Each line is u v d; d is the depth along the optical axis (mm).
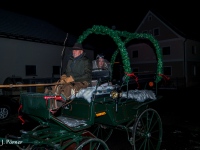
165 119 7961
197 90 19844
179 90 20047
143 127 4348
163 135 5898
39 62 17156
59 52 18859
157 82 5219
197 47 26750
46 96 2943
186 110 9805
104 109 3787
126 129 4090
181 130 6414
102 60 5160
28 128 6848
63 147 3049
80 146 3043
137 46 28734
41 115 3055
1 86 2859
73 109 3881
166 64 26250
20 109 3809
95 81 4582
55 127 3598
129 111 4258
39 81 16453
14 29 16547
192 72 25672
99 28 4676
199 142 5312
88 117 3590
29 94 3230
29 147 3607
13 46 15273
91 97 3506
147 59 27625
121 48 4219
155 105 11312
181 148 4898
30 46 16484
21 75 15766
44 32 19188
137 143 5309
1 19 17172
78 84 3729
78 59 4102
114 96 3611
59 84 3400
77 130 3234
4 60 14664
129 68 4117
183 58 24625
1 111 8109
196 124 7168
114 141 5488
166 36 25969
